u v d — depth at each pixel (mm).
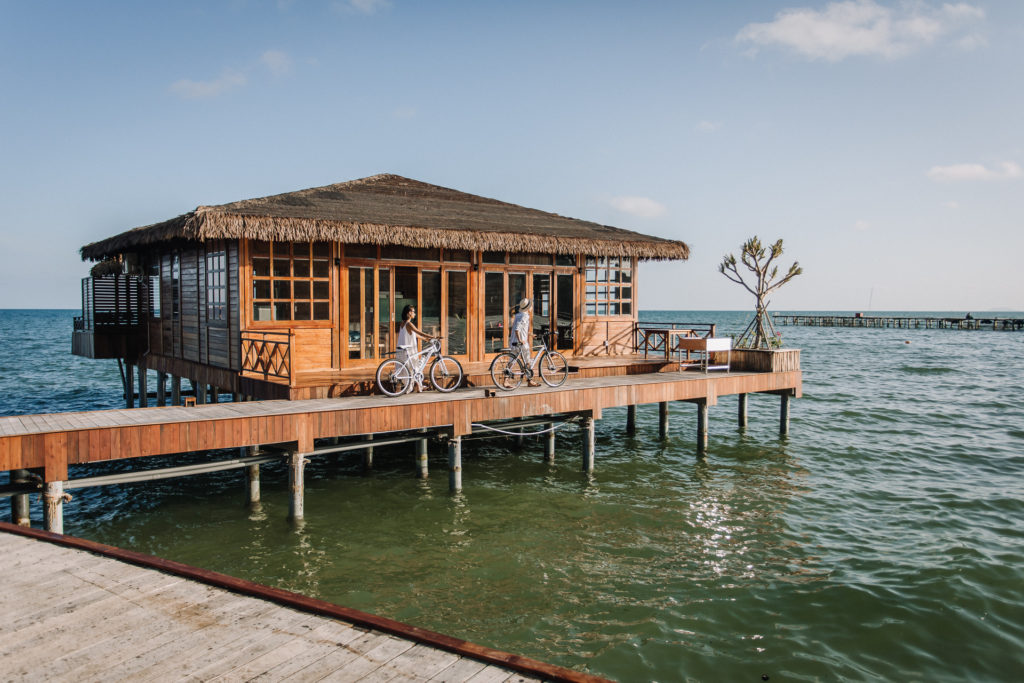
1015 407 23094
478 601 7840
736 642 6879
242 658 4066
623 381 14555
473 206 19094
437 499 11852
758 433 18297
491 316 15797
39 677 3852
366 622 4504
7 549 5961
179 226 11875
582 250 15578
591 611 7578
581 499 11969
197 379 15117
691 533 10211
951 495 12234
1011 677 6242
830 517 10992
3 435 7875
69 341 66750
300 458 10195
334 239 12453
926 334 87250
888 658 6562
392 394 12055
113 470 14211
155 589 5102
